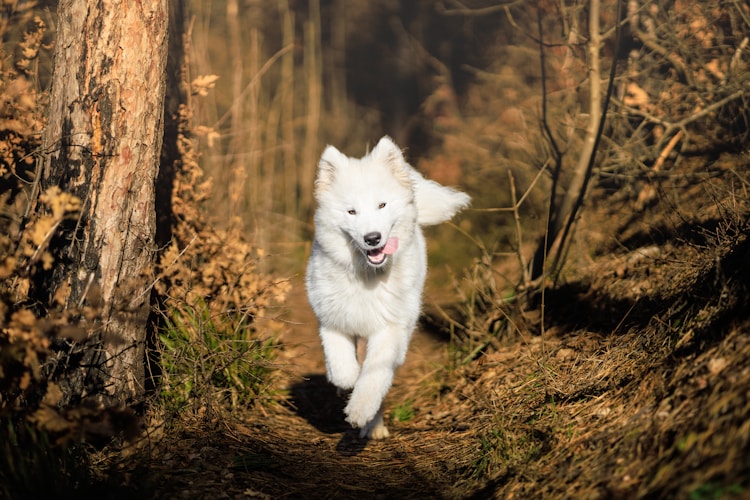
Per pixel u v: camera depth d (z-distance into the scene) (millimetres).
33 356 3119
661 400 3209
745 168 5305
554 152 6863
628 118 6562
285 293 5184
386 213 4402
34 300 3719
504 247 8562
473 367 5672
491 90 11430
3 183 4402
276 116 10898
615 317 4977
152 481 3326
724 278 3584
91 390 3725
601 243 6543
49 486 3004
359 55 19203
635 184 6672
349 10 18094
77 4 3670
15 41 4898
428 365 6359
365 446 4625
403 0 17750
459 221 9664
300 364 6441
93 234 3701
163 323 4680
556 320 5703
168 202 5180
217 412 4488
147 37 3779
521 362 5137
